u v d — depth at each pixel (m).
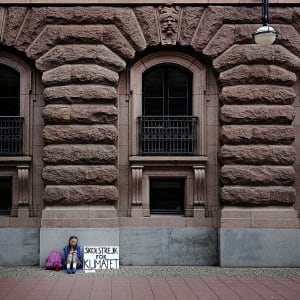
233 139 14.04
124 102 14.70
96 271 13.27
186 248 14.34
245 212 13.98
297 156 14.61
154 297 9.98
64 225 13.91
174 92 14.95
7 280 11.84
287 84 14.34
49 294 10.23
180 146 14.57
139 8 14.42
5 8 14.43
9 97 14.86
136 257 14.28
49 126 14.10
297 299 9.86
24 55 14.58
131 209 14.40
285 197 13.98
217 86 14.73
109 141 14.09
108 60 14.24
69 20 14.30
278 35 14.32
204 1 14.39
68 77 14.12
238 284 11.36
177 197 14.78
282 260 13.95
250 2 14.36
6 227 14.35
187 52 14.72
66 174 13.91
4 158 14.29
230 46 14.38
